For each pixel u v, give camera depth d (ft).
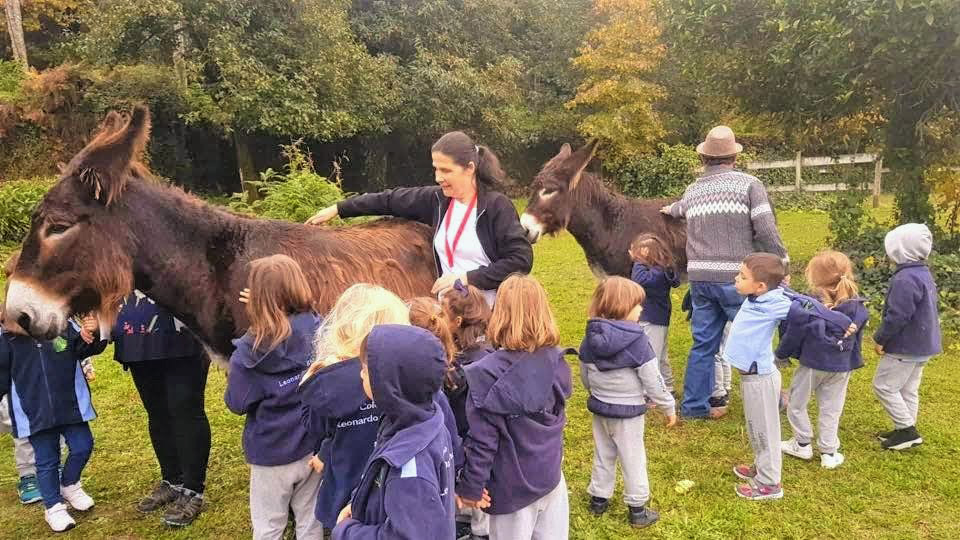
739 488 12.14
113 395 17.66
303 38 54.03
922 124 25.91
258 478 8.76
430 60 62.59
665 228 18.07
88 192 8.81
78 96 51.67
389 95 59.57
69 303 8.90
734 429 14.96
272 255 9.32
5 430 12.51
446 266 10.74
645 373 10.66
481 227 10.40
